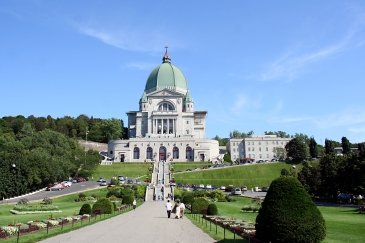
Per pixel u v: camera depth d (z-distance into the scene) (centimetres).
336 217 5094
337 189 8712
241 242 2967
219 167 15562
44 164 11606
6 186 9519
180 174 14475
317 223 2427
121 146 19275
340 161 8881
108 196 9594
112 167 16300
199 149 18975
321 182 9088
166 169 15812
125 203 7706
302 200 2469
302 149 16838
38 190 11388
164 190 10900
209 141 19612
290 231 2402
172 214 5759
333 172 8812
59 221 4128
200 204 6091
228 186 12450
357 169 7844
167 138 19125
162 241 3014
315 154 18788
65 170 13375
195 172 14762
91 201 8781
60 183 12275
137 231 3650
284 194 2492
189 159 19000
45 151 13588
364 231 3672
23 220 4506
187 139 19100
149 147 19112
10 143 13862
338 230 3744
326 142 17838
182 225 4241
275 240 2450
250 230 3481
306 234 2397
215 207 5428
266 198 2581
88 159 15600
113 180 12131
